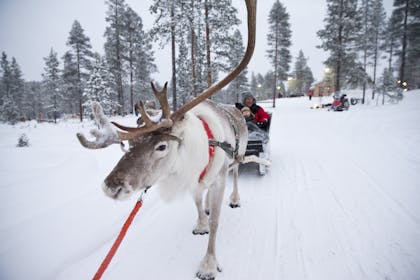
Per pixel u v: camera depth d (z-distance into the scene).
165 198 1.91
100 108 1.54
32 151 5.27
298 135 9.12
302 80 57.09
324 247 2.39
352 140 7.53
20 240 2.30
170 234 2.69
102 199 3.28
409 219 2.81
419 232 2.57
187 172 1.84
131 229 2.76
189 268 2.18
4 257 2.08
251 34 1.51
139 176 1.51
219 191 2.19
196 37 15.43
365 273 2.04
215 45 14.77
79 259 2.23
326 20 25.97
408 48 31.45
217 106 2.56
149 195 3.62
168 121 1.61
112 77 24.03
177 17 14.77
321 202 3.34
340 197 3.46
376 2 26.91
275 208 3.24
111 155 5.62
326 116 15.59
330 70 28.89
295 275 2.05
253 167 5.15
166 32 15.54
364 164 4.95
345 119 13.27
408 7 30.55
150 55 31.02
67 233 2.52
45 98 46.09
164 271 2.14
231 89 40.47
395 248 2.33
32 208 2.86
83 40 28.48
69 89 30.19
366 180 4.06
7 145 7.55
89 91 21.69
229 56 15.02
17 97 43.31
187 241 2.57
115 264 2.20
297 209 3.18
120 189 1.44
